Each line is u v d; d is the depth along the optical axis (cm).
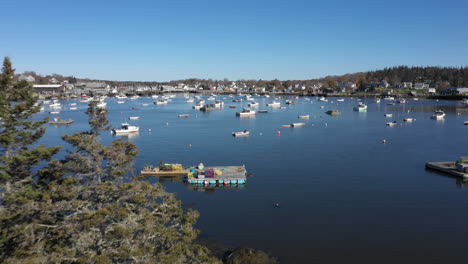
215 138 10844
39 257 2005
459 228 4347
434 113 17450
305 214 4825
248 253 3638
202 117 17025
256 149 9081
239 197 5531
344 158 7950
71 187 2634
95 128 4606
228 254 3747
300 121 15175
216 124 14262
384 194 5550
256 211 4966
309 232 4294
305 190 5784
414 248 3888
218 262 2705
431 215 4738
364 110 19312
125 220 2420
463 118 15550
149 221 2553
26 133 3397
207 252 2838
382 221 4569
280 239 4134
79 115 17188
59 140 10288
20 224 2289
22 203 2383
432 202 5200
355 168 7081
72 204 2380
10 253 2150
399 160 7725
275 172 6862
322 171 6888
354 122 14612
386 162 7556
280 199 5406
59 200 2517
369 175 6581
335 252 3819
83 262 1995
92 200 2684
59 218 2497
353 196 5475
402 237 4138
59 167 2977
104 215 2317
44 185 2905
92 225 2208
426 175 6562
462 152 8488
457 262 3606
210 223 4603
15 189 3025
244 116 17362
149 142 10206
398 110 19750
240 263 3528
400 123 14075
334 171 6881
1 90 3328
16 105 3328
